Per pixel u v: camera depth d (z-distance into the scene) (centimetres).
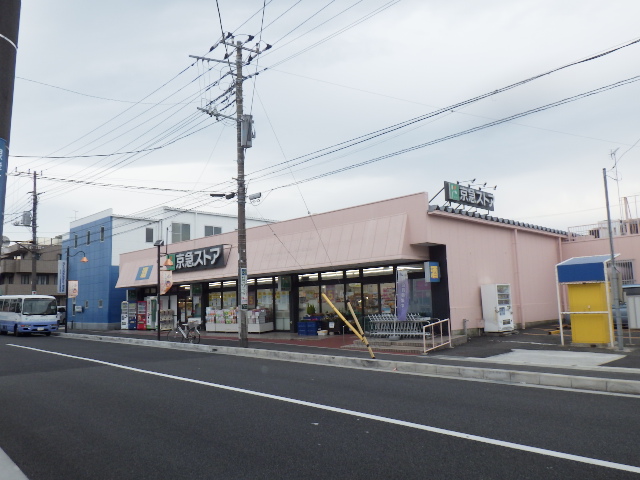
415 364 1227
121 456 584
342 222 2062
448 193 1967
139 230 3922
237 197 1923
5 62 511
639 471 500
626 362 1191
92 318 3891
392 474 505
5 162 501
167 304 3269
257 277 2617
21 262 5194
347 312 2192
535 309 2297
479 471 507
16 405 888
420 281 1942
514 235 2250
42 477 522
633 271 2300
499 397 873
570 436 623
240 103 1942
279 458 564
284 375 1176
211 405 850
